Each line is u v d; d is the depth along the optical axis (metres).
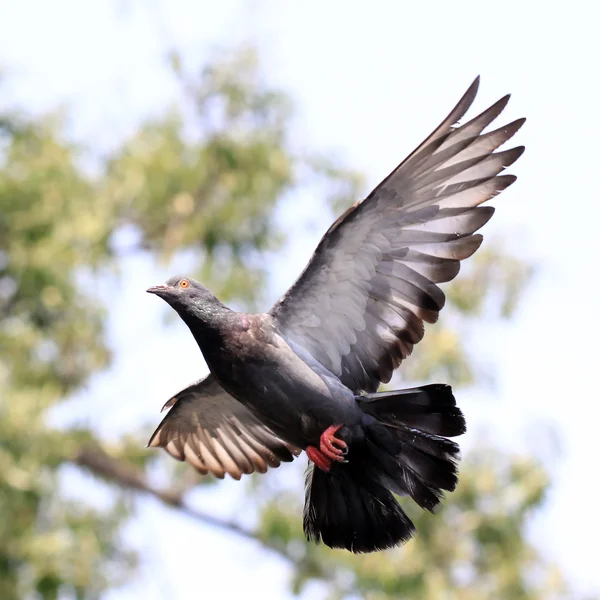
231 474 10.80
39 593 14.58
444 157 8.95
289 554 16.22
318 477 9.42
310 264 9.33
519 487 16.30
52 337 15.82
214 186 16.86
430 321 9.27
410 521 9.22
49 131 16.23
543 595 16.45
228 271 16.45
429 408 9.09
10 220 15.38
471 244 9.12
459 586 16.30
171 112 17.06
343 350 9.52
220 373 9.48
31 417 14.22
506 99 8.77
